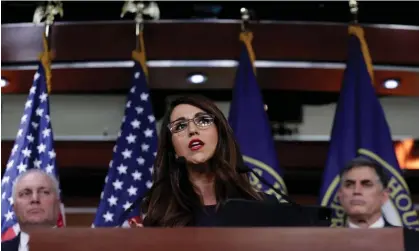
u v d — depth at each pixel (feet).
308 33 20.58
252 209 6.94
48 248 5.35
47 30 19.39
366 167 14.52
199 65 20.35
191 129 8.33
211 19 20.58
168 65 20.33
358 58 18.84
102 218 17.40
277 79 20.81
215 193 8.39
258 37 20.51
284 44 20.49
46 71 18.97
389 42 20.66
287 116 21.35
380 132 18.13
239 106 18.44
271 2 20.81
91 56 20.57
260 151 17.98
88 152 21.25
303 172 21.16
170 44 20.42
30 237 5.37
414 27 20.80
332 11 20.84
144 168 17.98
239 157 8.59
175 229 5.41
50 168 17.93
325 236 5.33
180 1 20.77
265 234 5.38
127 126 18.34
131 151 18.08
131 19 20.75
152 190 8.63
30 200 14.23
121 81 20.93
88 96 21.53
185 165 8.35
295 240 5.34
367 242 5.29
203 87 21.08
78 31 20.68
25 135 18.12
